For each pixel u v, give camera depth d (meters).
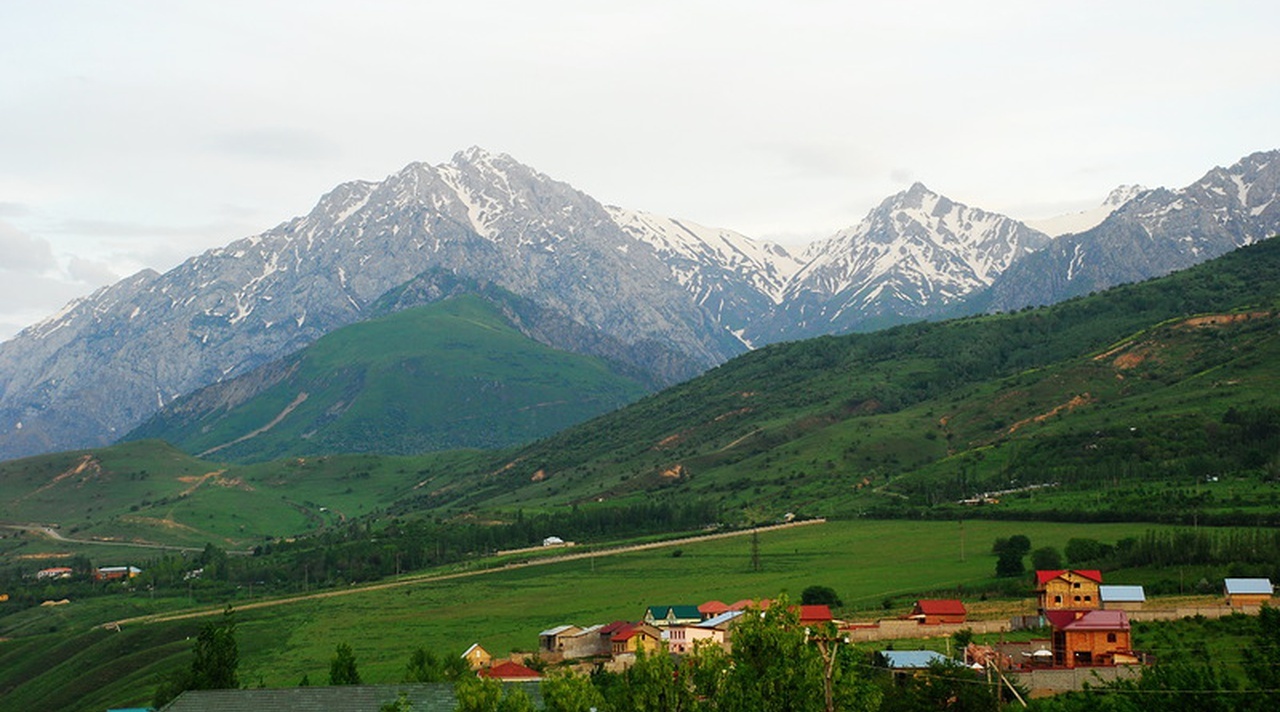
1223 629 195.88
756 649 132.00
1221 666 151.62
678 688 134.75
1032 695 162.38
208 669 193.25
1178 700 136.38
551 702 135.38
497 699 134.75
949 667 155.50
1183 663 161.38
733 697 129.50
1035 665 180.62
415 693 149.38
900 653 187.50
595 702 139.75
